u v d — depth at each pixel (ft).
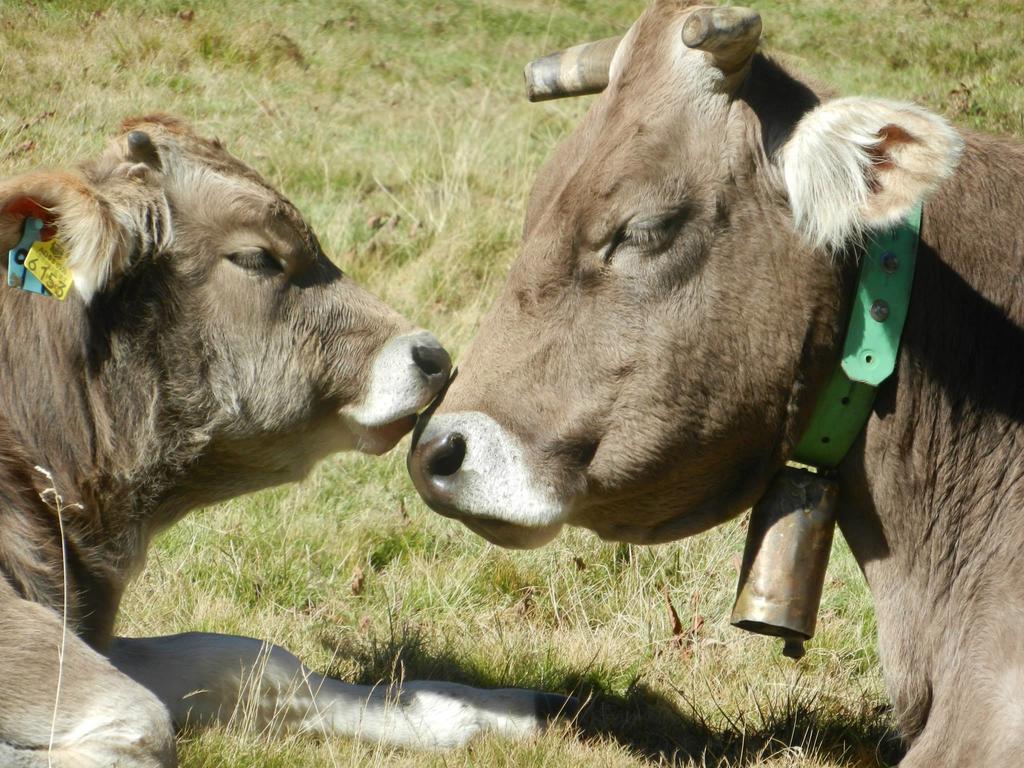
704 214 19.98
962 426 20.38
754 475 21.08
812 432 20.88
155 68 70.03
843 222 18.72
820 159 18.66
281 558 31.07
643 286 20.12
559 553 31.83
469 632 28.99
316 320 25.32
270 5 89.30
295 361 25.13
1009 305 20.48
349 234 50.88
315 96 72.23
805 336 20.17
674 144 20.08
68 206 22.43
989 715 19.06
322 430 25.91
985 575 20.02
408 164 60.39
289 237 25.05
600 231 20.10
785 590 20.57
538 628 29.68
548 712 24.94
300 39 82.84
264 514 32.89
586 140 21.08
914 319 20.27
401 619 29.27
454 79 81.87
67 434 23.59
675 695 26.76
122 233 23.27
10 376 23.44
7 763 18.93
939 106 71.72
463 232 50.88
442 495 20.80
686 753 24.36
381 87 76.89
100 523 24.07
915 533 20.59
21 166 51.08
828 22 98.84
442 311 45.93
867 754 24.39
